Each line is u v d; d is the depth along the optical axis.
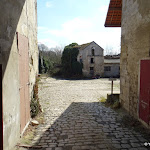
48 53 36.62
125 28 5.93
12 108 2.98
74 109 6.39
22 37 3.73
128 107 5.64
